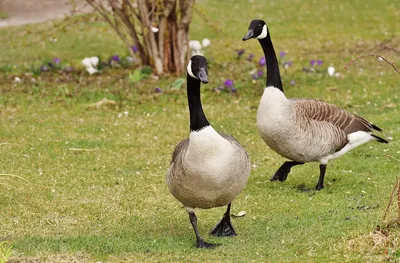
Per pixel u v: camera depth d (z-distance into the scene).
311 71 20.91
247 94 18.95
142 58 21.34
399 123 15.53
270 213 10.91
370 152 13.77
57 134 15.68
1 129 15.99
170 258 9.05
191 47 21.36
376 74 20.59
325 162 11.88
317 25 28.08
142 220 10.81
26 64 22.12
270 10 30.70
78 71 21.36
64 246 9.50
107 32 26.53
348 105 17.48
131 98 18.47
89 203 11.59
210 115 17.11
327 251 8.96
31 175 12.98
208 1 32.25
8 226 10.54
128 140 15.29
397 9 30.52
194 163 8.59
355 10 30.52
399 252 8.65
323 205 11.09
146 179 12.82
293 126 11.31
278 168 13.38
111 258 9.09
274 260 8.80
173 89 19.08
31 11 31.28
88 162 13.80
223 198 8.99
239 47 24.72
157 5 19.62
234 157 8.70
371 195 11.30
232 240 9.73
